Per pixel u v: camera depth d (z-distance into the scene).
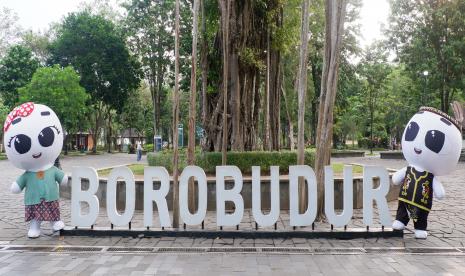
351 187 8.25
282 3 15.88
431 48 32.06
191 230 8.23
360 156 41.47
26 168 8.29
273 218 8.23
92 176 8.36
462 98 38.19
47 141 8.21
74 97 40.28
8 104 45.88
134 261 6.68
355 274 6.04
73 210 8.39
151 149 52.91
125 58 44.44
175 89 8.83
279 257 6.90
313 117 36.69
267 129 16.69
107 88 45.53
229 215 8.25
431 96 37.59
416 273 6.07
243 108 15.86
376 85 41.09
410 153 8.27
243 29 15.27
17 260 6.76
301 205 9.33
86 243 7.82
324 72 9.52
